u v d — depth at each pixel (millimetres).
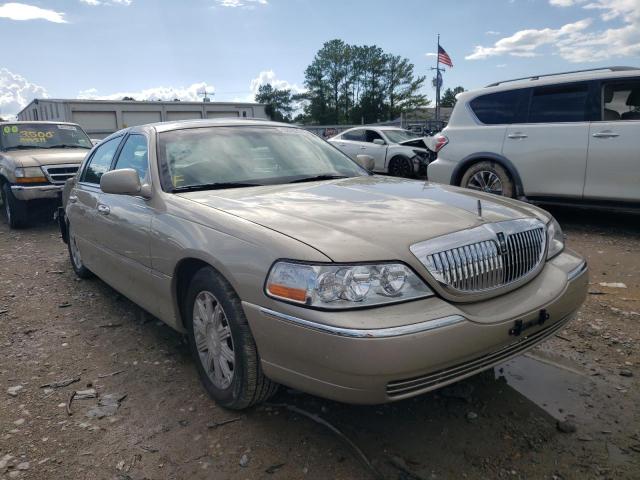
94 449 2531
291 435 2600
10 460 2451
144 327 4023
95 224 4164
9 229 8602
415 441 2541
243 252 2457
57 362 3465
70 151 9211
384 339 2062
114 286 4039
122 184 3266
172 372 3287
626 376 3115
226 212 2768
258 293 2346
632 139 5887
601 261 5328
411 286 2238
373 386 2107
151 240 3184
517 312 2424
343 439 2547
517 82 6918
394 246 2293
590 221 7188
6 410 2883
